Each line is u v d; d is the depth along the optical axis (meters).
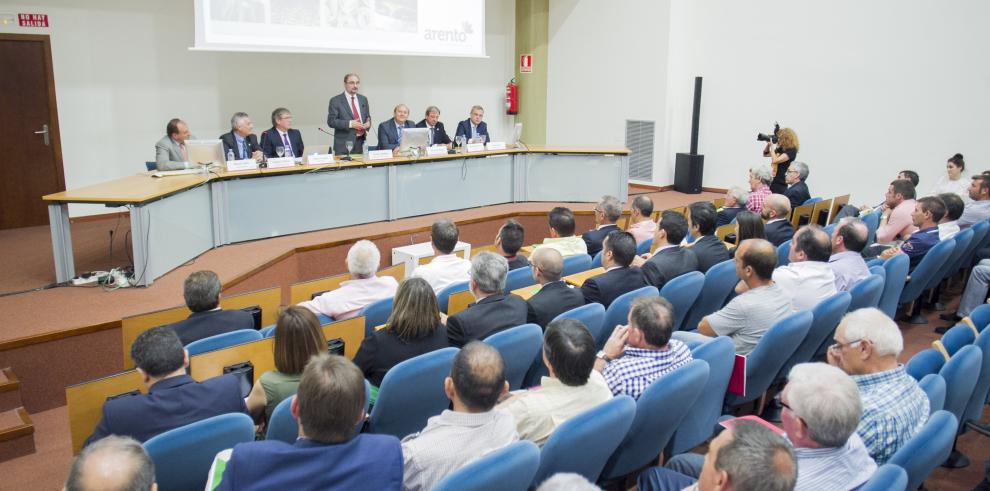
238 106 7.79
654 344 2.38
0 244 5.92
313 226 6.19
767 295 3.02
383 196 6.63
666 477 2.12
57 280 4.55
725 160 8.86
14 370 3.62
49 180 6.77
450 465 1.80
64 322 3.84
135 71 7.07
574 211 7.36
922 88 7.24
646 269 3.71
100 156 6.99
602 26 9.51
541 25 10.02
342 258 5.95
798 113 8.14
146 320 3.18
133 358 2.21
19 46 6.45
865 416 2.02
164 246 4.74
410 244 6.41
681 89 9.09
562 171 7.67
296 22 7.09
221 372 2.55
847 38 7.65
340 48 7.44
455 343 2.81
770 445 1.37
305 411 1.63
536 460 1.71
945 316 4.83
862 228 3.74
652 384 2.17
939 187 6.81
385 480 1.64
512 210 7.29
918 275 4.24
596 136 9.88
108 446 1.42
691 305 3.58
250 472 1.58
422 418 2.50
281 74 8.05
